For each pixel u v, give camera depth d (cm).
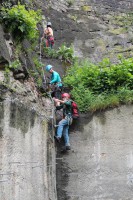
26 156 720
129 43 1471
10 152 680
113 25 1574
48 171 810
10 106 708
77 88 1077
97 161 945
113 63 1345
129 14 1659
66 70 1248
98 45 1441
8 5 937
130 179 912
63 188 912
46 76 1138
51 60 1277
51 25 1480
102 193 901
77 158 954
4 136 678
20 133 718
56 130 969
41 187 755
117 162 938
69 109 977
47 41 1327
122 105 1009
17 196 671
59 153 962
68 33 1477
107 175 922
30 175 721
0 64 775
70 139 985
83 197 899
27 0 1392
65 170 936
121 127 983
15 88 770
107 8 1680
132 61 1125
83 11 1636
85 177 924
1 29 846
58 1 1642
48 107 924
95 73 1108
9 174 664
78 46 1417
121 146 958
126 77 1078
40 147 782
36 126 781
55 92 1060
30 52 1009
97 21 1589
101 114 1005
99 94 1071
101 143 968
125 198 889
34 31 945
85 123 1002
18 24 894
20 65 827
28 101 795
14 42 893
